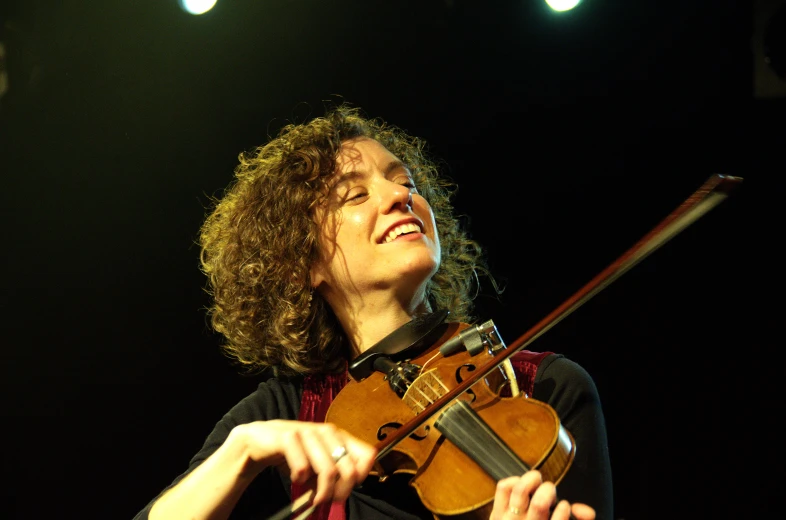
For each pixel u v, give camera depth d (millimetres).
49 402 5953
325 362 3348
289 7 5961
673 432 5867
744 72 5898
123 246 6090
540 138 6293
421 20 6086
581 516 2064
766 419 5762
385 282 3111
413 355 3029
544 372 2996
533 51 6172
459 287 4082
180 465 5926
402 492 2809
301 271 3299
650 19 5984
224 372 6047
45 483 5867
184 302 6105
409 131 6227
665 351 6008
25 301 5996
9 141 5773
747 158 5992
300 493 2975
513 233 6328
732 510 5660
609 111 6199
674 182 6137
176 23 5789
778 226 5941
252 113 6051
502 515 2070
